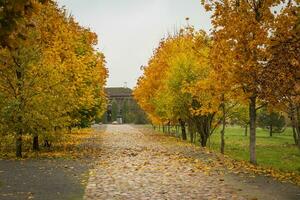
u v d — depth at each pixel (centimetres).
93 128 6425
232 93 1805
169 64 3369
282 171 1805
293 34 1501
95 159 1973
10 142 2078
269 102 1767
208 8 1739
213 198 1083
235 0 1738
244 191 1184
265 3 1644
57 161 1875
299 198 1088
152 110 4578
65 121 2241
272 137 5316
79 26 3625
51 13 2397
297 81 1655
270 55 1608
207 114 2822
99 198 1080
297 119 1994
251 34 1650
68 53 2623
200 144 3431
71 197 1085
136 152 2372
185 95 3009
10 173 1495
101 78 4194
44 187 1223
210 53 1831
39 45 2128
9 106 1983
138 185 1276
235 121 3189
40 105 2070
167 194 1138
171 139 3778
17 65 2030
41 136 2159
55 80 2128
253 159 1911
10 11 519
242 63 1662
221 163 1844
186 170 1609
